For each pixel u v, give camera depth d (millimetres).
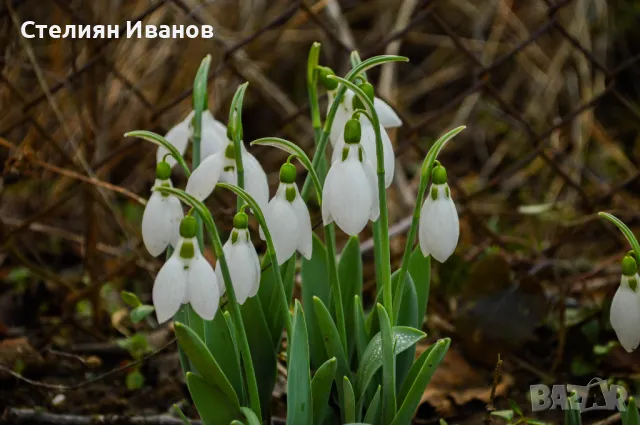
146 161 1184
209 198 1041
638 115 951
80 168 925
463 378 846
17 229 906
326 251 719
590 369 859
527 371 866
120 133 1188
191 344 671
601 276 944
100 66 1064
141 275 1004
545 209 960
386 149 691
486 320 861
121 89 1162
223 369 705
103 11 1063
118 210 1062
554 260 953
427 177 688
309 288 734
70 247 1136
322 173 728
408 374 711
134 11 1163
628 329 677
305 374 686
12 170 891
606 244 1076
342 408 714
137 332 926
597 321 869
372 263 1059
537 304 861
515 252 998
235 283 674
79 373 869
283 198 682
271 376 728
